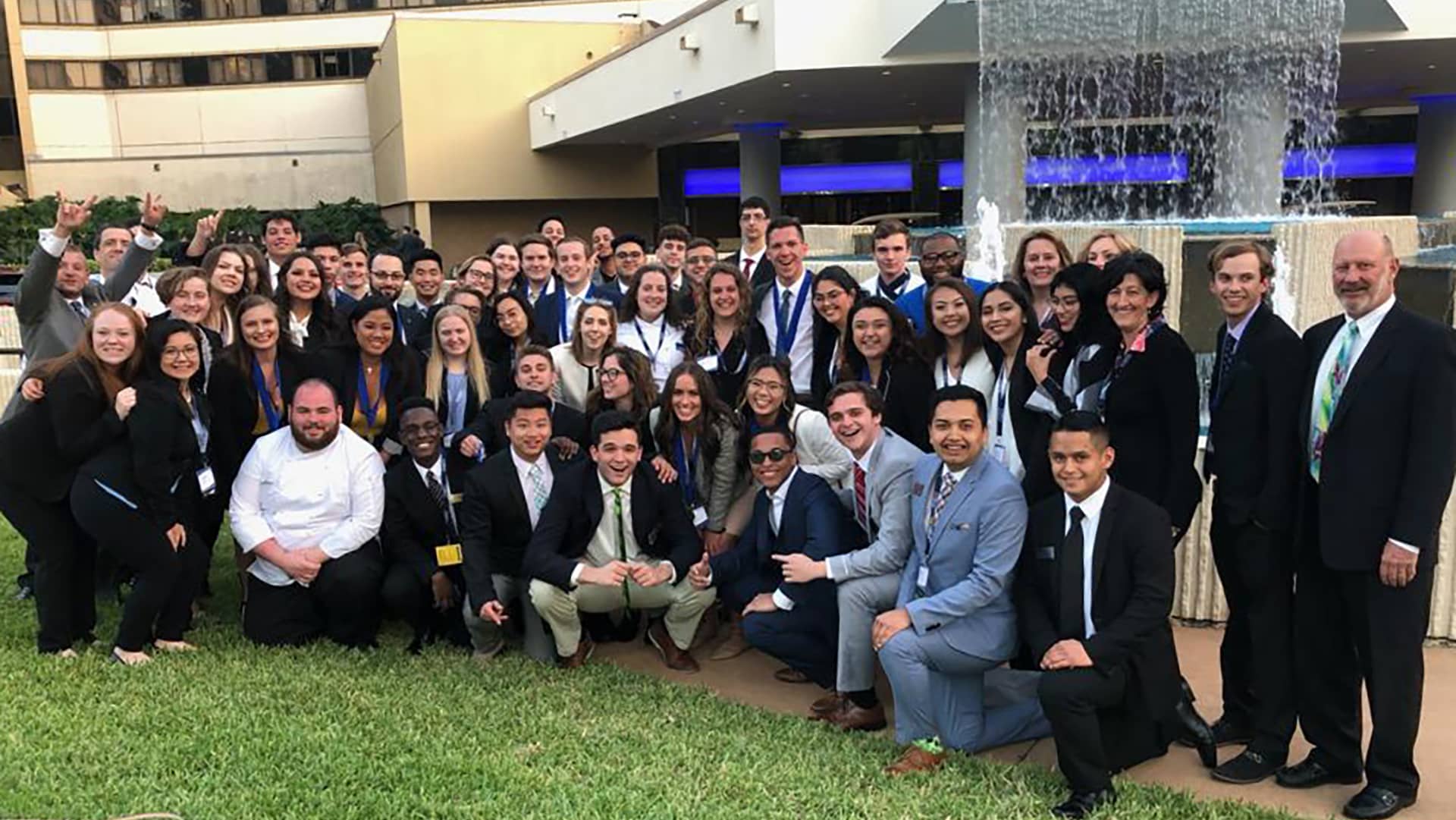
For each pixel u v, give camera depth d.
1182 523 3.74
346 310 6.36
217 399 5.14
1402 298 5.79
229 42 37.00
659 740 3.83
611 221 31.59
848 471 4.58
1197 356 6.08
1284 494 3.47
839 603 4.13
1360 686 3.51
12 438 4.47
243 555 5.25
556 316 6.71
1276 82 17.47
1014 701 4.06
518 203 30.77
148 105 37.38
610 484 4.69
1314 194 22.98
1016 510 3.76
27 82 35.91
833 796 3.39
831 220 29.73
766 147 25.34
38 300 5.30
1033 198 22.56
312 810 3.21
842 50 17.12
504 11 35.34
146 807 3.21
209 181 34.91
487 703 4.17
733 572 4.75
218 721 3.90
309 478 4.87
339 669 4.56
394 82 29.48
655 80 21.98
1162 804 3.37
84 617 4.89
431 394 5.44
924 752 3.69
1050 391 3.97
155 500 4.51
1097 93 18.94
